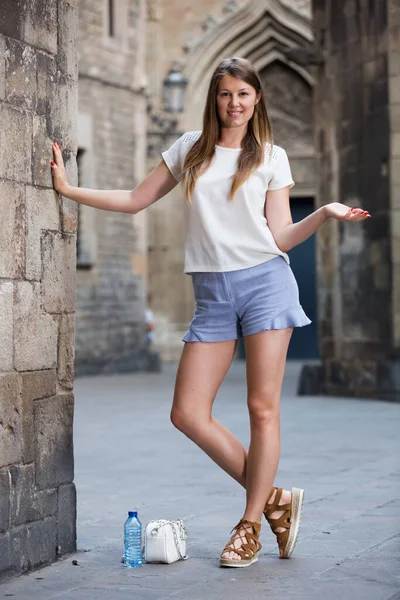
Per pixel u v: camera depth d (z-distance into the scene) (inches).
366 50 1064.2
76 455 662.5
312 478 558.3
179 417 359.9
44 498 359.9
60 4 370.9
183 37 1918.1
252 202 350.0
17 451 343.9
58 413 369.1
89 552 380.5
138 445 713.0
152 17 1911.9
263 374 354.9
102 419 887.1
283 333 354.6
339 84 1113.4
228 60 350.0
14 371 342.0
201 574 344.2
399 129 1035.3
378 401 1040.2
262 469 357.1
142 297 1667.1
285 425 824.3
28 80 351.6
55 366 367.2
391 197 1038.4
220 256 350.9
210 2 1915.6
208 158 351.3
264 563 359.6
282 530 364.2
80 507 477.1
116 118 1596.9
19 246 344.2
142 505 481.7
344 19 1098.1
